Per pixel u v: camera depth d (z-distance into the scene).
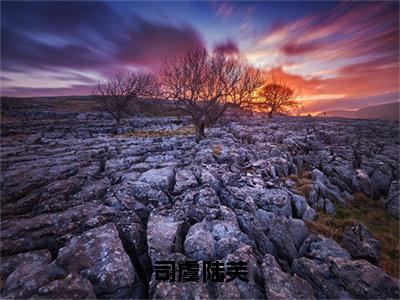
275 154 24.52
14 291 6.98
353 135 35.94
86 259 7.98
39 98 167.25
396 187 17.02
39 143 34.03
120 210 12.12
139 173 17.59
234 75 32.06
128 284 7.42
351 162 22.20
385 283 7.46
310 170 22.31
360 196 17.66
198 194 13.45
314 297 7.48
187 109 32.59
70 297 6.50
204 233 9.82
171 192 15.05
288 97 76.81
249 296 7.25
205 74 31.77
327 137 35.62
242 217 11.87
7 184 15.59
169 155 23.19
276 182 18.00
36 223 10.51
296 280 7.82
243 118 69.12
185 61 31.47
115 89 57.22
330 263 8.49
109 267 7.63
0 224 10.60
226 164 20.44
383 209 16.22
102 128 55.41
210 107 33.09
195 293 6.98
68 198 13.84
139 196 13.98
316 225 13.34
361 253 10.91
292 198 15.05
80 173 17.88
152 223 10.63
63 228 10.15
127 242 9.55
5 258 8.52
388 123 59.78
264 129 43.34
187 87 30.94
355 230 12.27
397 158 23.38
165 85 31.84
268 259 8.59
